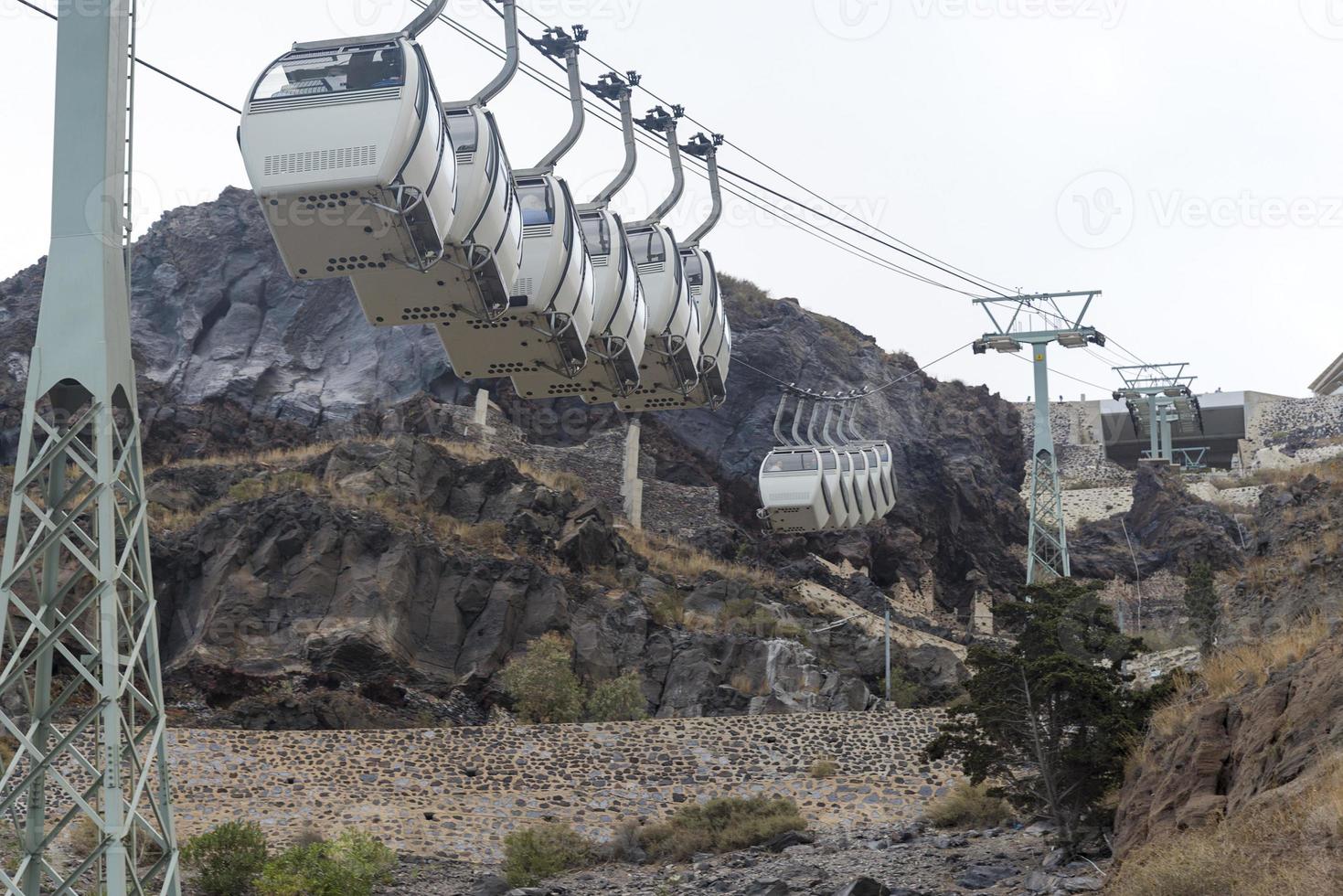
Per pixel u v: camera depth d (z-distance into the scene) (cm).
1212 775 2434
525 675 4856
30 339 6925
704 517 6881
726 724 4288
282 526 5150
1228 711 2547
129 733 2059
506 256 2766
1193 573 4328
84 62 2141
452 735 4103
